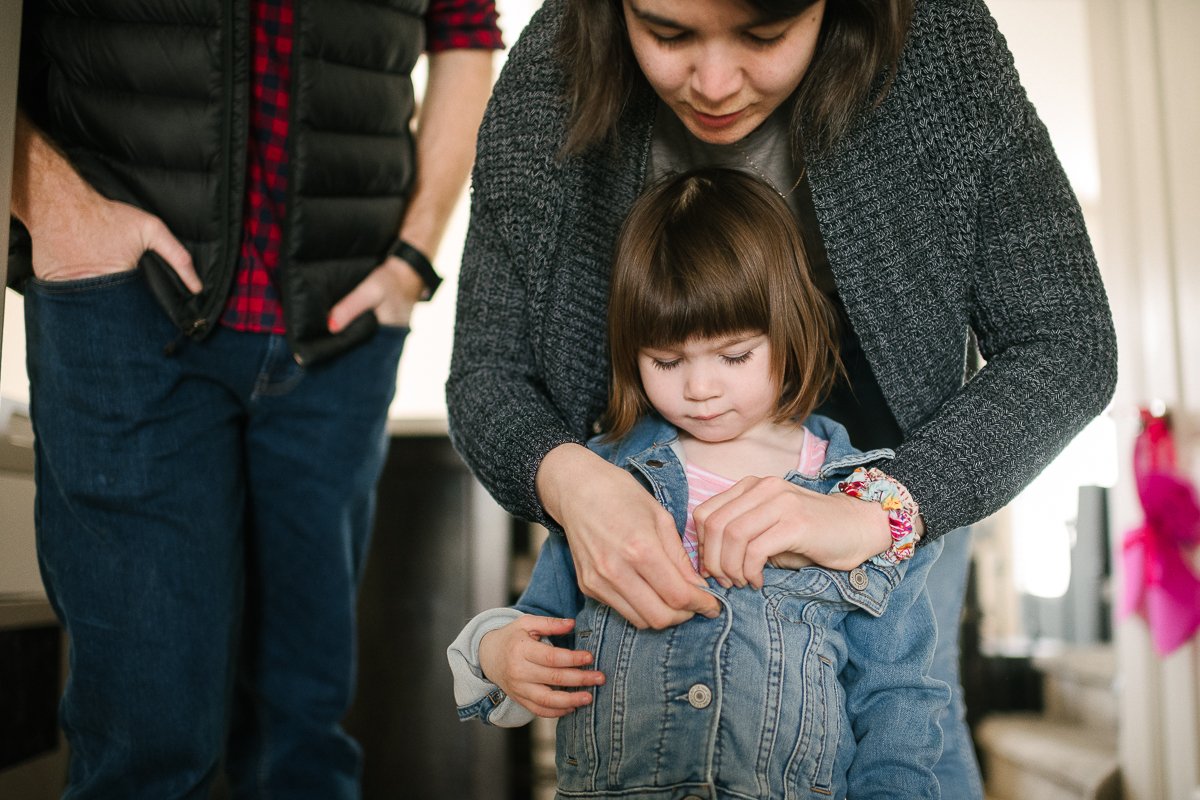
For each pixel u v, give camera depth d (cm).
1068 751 283
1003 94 96
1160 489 256
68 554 123
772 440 108
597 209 110
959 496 92
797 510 88
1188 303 258
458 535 225
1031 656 336
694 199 105
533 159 108
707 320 98
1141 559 260
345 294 138
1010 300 100
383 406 144
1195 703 252
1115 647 285
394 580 223
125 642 122
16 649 182
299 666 143
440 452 226
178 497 126
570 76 104
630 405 108
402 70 144
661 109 113
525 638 99
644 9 82
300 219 130
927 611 102
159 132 124
